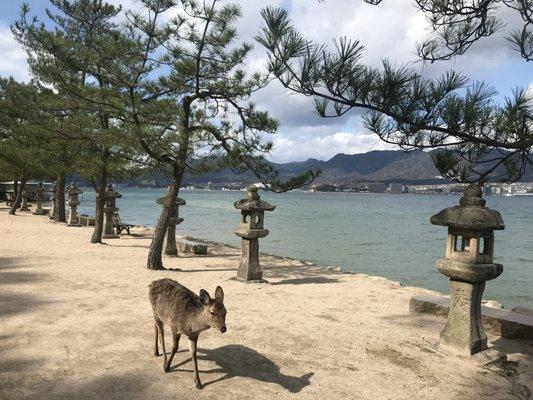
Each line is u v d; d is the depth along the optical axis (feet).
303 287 37.65
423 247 91.50
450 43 17.70
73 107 49.70
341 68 15.05
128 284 34.24
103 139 42.91
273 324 25.17
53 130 49.88
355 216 204.64
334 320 26.96
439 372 19.66
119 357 18.84
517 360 21.93
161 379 16.94
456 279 22.15
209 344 21.18
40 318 23.72
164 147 40.65
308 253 79.51
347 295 35.14
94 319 23.99
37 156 71.31
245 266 38.22
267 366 19.04
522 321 25.30
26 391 15.37
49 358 18.34
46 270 38.83
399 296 35.73
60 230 77.10
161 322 18.06
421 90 15.33
